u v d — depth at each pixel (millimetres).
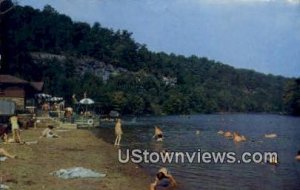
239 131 85875
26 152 32969
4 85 88125
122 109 156250
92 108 138250
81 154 35438
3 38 115688
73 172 25422
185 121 131375
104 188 22578
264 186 26984
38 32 198750
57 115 77812
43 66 157750
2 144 37562
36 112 79000
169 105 191375
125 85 179750
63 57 194500
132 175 28000
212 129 90812
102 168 29219
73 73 177000
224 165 35125
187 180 28016
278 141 61688
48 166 27328
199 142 56844
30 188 20953
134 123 111938
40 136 49031
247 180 28750
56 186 21844
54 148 38094
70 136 52969
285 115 185125
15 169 25500
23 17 195250
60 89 141375
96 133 65500
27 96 96062
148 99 179250
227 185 26938
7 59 120500
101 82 168375
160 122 121000
